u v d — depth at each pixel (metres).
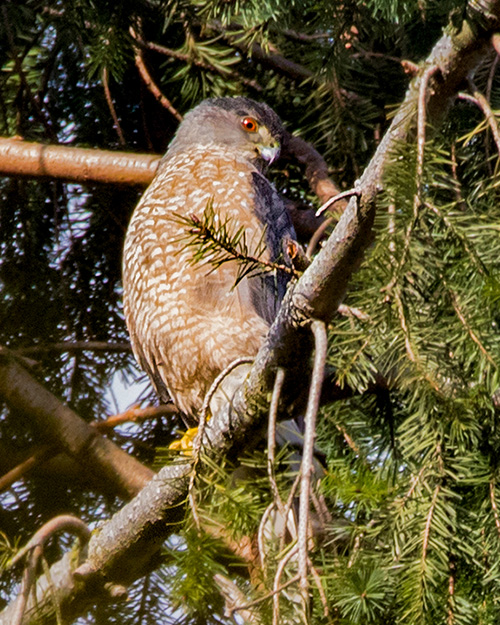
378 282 5.31
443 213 5.61
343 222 5.43
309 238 10.02
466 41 5.54
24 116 10.06
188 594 5.25
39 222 10.39
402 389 6.16
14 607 7.12
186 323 8.51
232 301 8.44
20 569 8.72
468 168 8.21
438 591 5.88
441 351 5.74
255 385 6.09
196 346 8.51
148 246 8.73
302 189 10.91
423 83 5.52
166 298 8.59
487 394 5.80
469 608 5.81
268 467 5.31
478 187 6.86
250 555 6.09
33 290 10.20
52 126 10.55
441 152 5.44
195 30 10.07
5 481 8.92
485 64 8.91
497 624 5.91
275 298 8.66
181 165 9.23
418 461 6.54
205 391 8.81
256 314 8.48
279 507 5.21
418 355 5.63
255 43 9.88
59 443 8.91
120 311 10.48
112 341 10.45
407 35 8.95
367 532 6.20
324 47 8.12
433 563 5.84
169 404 9.70
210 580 5.28
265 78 10.62
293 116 10.72
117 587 7.62
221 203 8.90
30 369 9.72
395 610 5.77
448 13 6.29
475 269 5.54
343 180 9.86
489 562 6.12
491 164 8.21
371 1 7.35
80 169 9.52
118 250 10.47
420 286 5.71
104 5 8.81
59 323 10.25
